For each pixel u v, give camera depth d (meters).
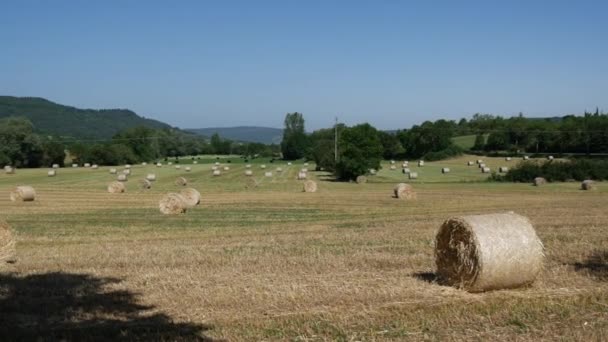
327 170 88.00
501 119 152.00
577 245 17.91
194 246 19.62
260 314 10.65
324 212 33.88
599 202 37.56
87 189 53.41
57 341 9.42
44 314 11.02
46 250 19.20
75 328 10.09
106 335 9.69
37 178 72.31
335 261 15.85
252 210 35.12
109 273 14.84
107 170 91.88
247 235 23.02
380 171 83.81
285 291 12.19
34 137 113.12
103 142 137.25
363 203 39.81
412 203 39.62
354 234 22.08
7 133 109.94
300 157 134.88
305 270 14.71
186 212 33.88
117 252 18.36
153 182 64.38
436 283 12.88
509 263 11.99
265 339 9.31
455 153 113.56
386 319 10.17
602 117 115.44
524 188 54.88
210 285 13.05
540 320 10.05
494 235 12.12
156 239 22.34
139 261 16.58
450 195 47.16
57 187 56.09
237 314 10.70
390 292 12.02
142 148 137.50
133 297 12.16
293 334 9.51
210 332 9.70
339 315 10.40
